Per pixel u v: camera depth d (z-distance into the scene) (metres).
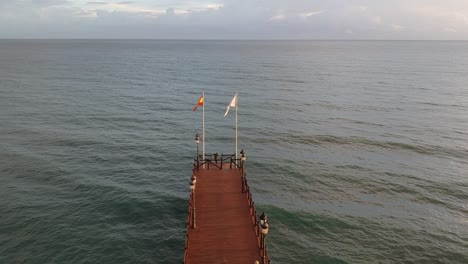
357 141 51.84
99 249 25.34
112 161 42.44
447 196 35.25
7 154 42.88
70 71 131.12
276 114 67.81
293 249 26.00
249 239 20.25
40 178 36.62
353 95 87.38
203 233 20.72
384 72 136.88
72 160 42.00
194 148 48.50
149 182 36.97
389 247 26.62
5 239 25.97
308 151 47.62
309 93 90.25
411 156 46.12
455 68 152.38
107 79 112.56
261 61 194.88
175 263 24.30
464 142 51.72
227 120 63.69
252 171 40.50
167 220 29.64
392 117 65.69
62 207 30.92
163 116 65.88
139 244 26.17
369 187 36.94
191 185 23.06
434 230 29.08
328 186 37.03
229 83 107.31
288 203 33.00
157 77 120.44
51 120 59.66
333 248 26.31
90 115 64.38
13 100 74.19
